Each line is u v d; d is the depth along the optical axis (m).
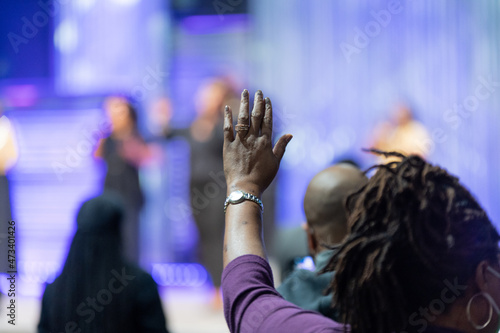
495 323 1.50
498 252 1.51
